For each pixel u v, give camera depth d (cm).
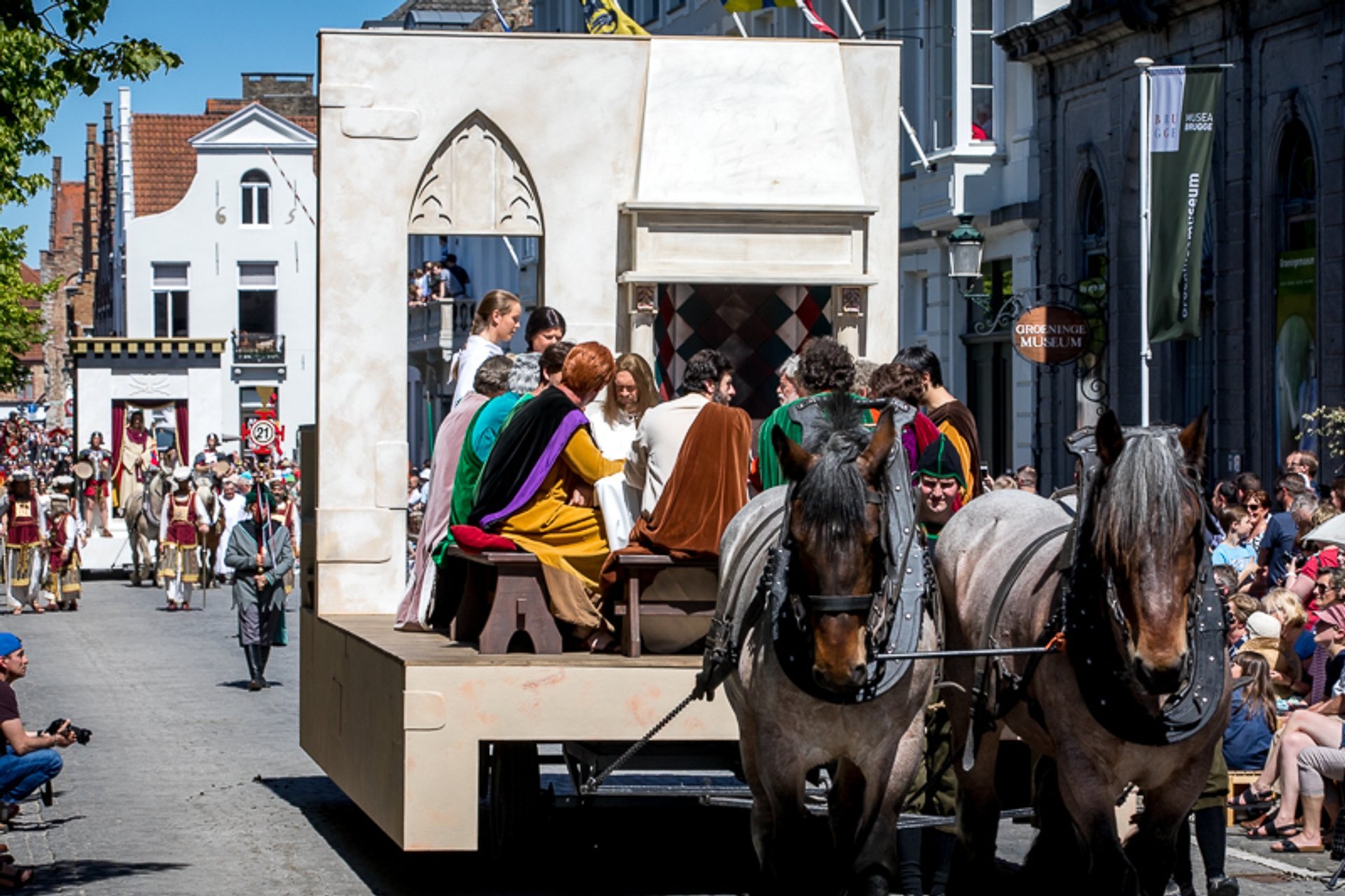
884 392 852
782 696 701
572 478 899
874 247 1114
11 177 1556
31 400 11469
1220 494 1595
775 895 752
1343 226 2022
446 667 833
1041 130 2711
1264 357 2180
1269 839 1077
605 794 849
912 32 2988
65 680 1881
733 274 1097
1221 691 658
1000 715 729
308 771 1313
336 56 1071
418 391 4744
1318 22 2062
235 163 6781
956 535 798
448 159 1086
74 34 1224
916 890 813
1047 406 2673
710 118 1098
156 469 3325
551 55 1091
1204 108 1991
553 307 1094
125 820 1121
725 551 785
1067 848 800
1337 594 1103
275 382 6756
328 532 1072
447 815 834
